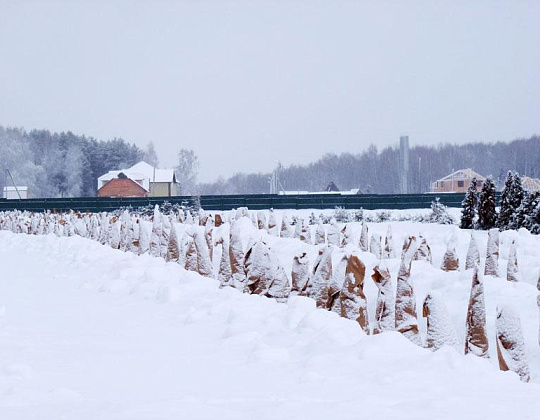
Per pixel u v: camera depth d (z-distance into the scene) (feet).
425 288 42.83
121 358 26.55
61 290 49.78
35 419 17.74
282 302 39.42
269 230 77.71
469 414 16.70
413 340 30.12
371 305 40.73
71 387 21.81
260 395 19.89
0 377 23.02
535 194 104.47
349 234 69.15
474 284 27.50
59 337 31.45
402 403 17.98
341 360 23.39
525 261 53.01
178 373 23.79
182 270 49.93
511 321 25.14
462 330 35.40
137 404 18.92
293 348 26.27
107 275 53.83
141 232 70.13
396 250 70.79
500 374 20.92
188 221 90.22
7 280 56.59
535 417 16.37
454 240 52.95
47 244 92.99
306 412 17.34
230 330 30.42
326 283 35.88
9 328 33.94
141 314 37.96
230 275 46.68
